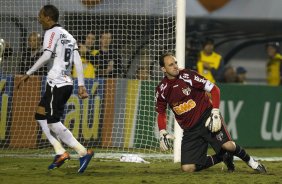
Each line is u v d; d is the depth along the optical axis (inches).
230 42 2440.9
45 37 1153.4
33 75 1699.1
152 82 1670.8
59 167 1242.0
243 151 1156.5
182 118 1160.2
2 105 1686.8
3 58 1665.8
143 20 1710.1
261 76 2556.6
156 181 1029.8
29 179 1058.1
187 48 2172.7
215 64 2020.2
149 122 1660.9
